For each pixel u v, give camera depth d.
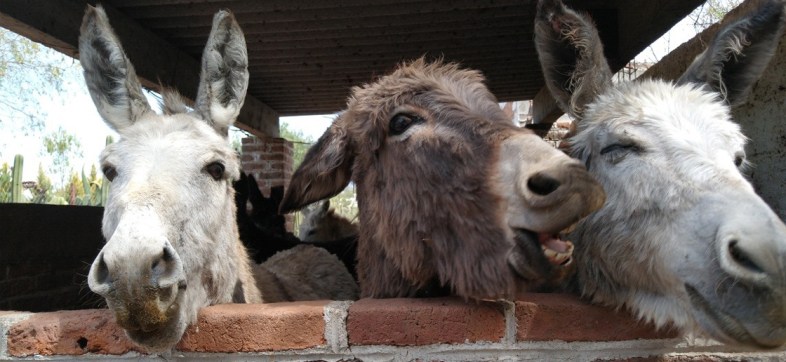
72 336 0.96
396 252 1.03
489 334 0.92
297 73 3.31
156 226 0.91
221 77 1.31
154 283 0.86
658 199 0.90
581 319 0.93
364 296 1.20
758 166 1.49
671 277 0.87
